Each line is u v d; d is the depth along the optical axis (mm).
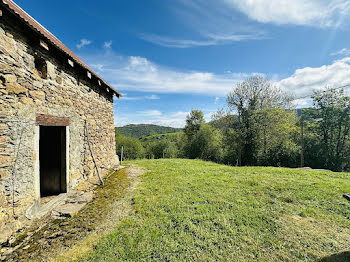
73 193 4422
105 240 2617
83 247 2486
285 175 6492
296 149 16797
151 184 5418
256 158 18500
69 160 4570
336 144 18266
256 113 18172
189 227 2963
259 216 3389
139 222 3127
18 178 2814
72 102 4754
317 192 4574
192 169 7957
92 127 6066
